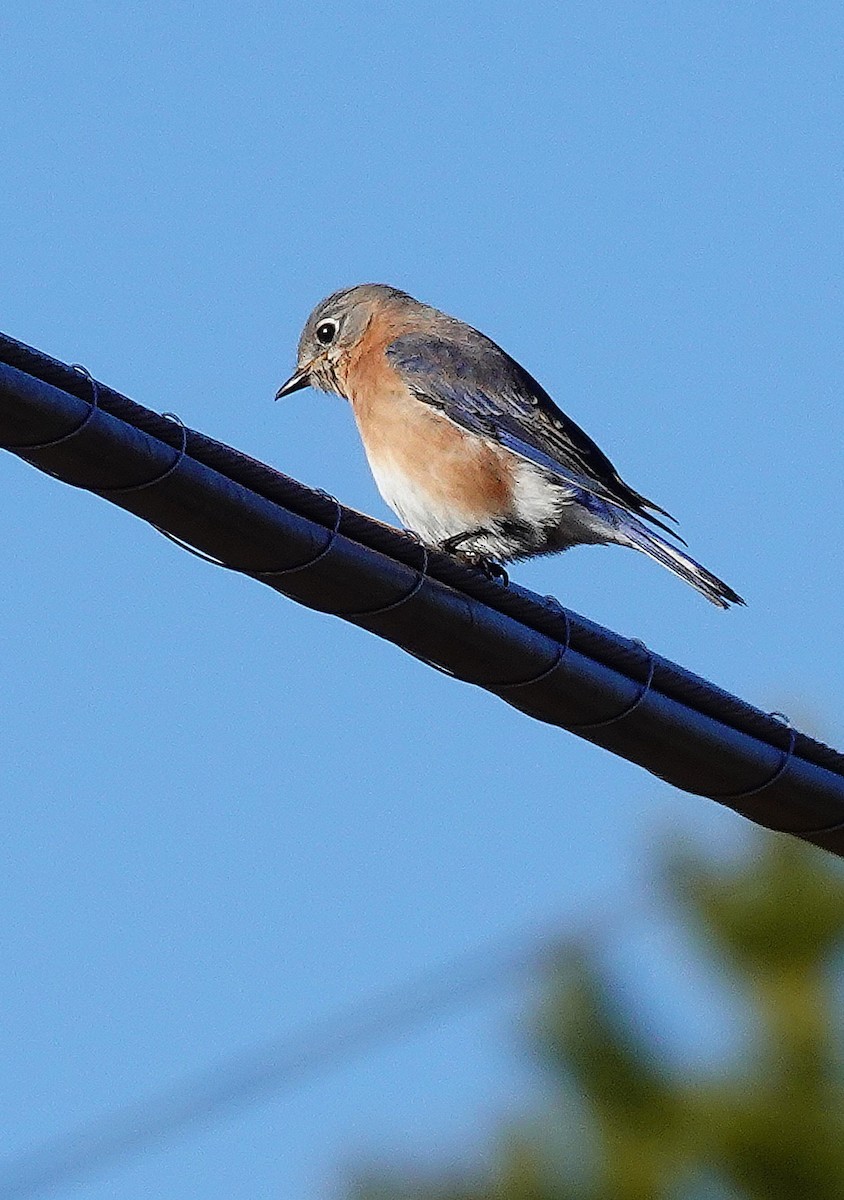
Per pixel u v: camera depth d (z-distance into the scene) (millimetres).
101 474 8914
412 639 10062
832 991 14594
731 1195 14328
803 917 14500
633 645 10500
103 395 8820
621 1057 14273
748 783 10766
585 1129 14312
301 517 9531
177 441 9062
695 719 10570
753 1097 14328
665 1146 14219
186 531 9297
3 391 8531
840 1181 14133
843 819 10961
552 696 10352
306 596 9805
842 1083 14484
